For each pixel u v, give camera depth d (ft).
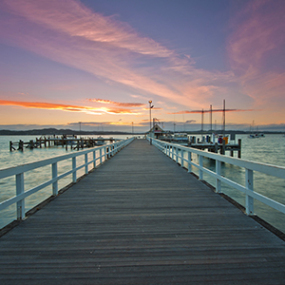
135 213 13.75
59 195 17.89
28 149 192.85
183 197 17.15
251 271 7.85
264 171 10.91
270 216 31.04
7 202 10.97
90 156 114.11
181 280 7.43
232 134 128.16
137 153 56.65
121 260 8.55
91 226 11.77
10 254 8.98
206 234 10.68
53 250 9.29
